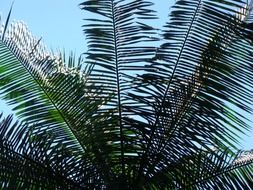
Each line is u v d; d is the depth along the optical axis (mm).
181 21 6238
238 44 6191
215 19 6160
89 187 6332
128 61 6320
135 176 6426
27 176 6105
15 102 7223
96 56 6367
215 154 6387
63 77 7016
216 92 6211
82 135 6730
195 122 6254
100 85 6508
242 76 6211
